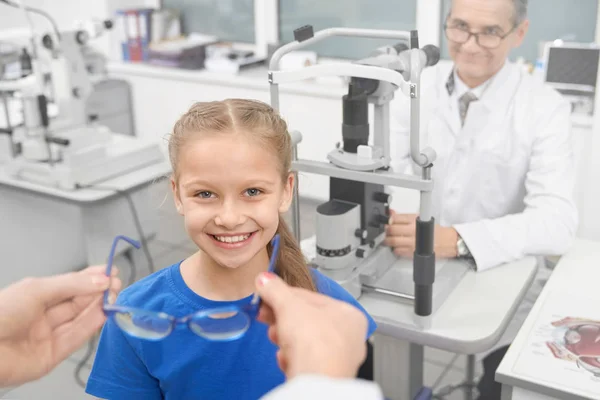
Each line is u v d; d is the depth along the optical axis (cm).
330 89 357
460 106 207
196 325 76
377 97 147
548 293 157
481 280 165
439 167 209
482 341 141
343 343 50
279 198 98
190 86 401
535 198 187
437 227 173
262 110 98
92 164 246
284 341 51
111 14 422
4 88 249
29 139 249
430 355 250
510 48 198
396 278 161
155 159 271
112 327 105
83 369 249
